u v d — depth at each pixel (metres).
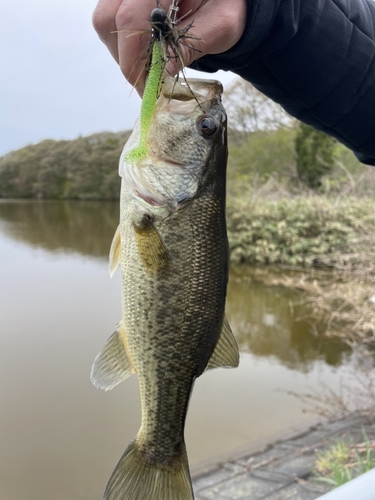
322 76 0.40
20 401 1.19
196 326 0.34
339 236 2.60
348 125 0.44
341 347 1.58
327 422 1.09
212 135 0.34
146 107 0.28
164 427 0.35
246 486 0.85
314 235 2.75
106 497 0.33
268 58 0.39
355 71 0.41
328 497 0.27
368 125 0.44
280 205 2.95
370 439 0.96
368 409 1.10
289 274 2.59
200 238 0.34
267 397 1.23
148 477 0.35
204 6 0.30
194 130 0.34
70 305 2.01
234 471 0.91
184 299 0.34
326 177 3.18
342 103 0.42
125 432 1.06
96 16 0.28
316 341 1.65
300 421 1.10
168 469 0.35
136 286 0.33
